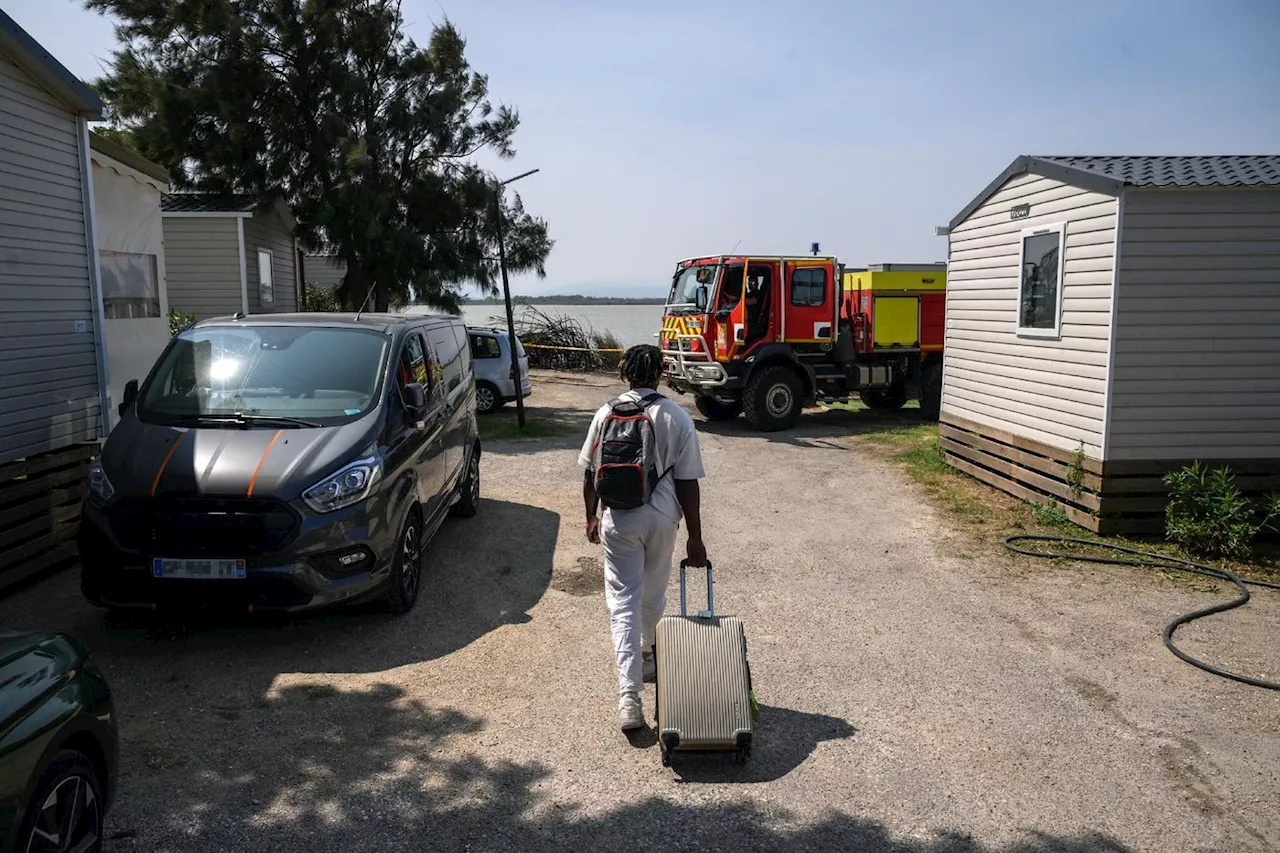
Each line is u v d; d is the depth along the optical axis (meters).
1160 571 7.08
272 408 6.07
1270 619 6.05
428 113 17.98
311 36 17.59
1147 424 7.77
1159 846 3.55
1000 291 9.75
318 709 4.70
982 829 3.66
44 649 3.13
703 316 14.59
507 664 5.32
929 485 10.30
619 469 4.32
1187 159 9.16
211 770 4.07
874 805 3.83
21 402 6.77
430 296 18.16
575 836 3.59
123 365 9.52
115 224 9.42
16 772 2.69
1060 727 4.54
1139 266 7.57
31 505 6.60
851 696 4.90
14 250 6.72
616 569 4.51
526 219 19.42
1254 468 7.80
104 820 3.44
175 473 5.36
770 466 11.66
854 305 16.42
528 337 27.78
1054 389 8.63
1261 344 7.68
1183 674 5.20
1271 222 7.54
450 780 4.01
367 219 16.81
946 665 5.32
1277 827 3.69
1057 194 8.50
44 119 7.09
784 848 3.51
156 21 17.09
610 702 4.82
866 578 7.02
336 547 5.36
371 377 6.36
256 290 17.83
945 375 11.40
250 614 5.28
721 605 6.39
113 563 5.23
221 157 17.11
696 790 3.94
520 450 12.99
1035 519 8.63
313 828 3.62
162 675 5.10
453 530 8.35
